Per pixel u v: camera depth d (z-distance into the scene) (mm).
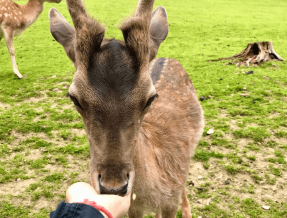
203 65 1717
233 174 792
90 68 365
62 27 491
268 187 742
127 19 393
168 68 737
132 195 472
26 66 1751
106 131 362
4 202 701
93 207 203
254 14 3842
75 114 1125
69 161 861
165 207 534
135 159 444
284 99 1226
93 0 4852
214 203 696
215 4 4941
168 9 4203
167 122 565
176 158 543
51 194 731
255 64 1666
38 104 1213
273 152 877
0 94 1303
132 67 367
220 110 1145
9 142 942
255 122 1043
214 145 918
